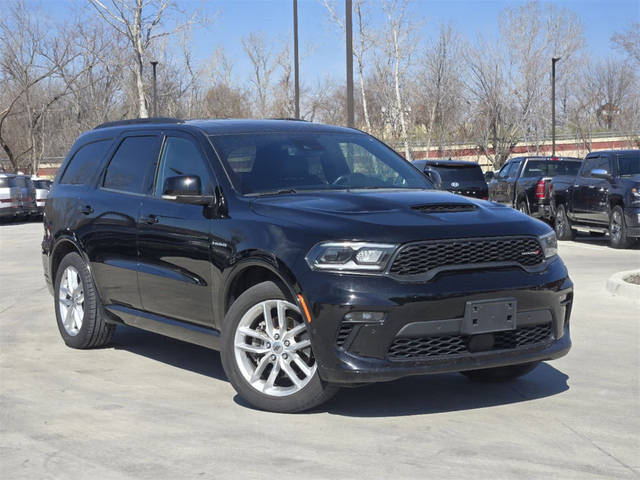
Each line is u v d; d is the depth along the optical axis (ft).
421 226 16.65
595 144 192.24
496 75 175.52
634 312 29.91
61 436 16.11
